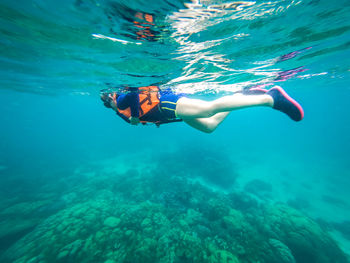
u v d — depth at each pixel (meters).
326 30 5.36
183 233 7.54
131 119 2.52
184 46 5.34
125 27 4.27
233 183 18.56
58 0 3.41
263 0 3.57
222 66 7.66
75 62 7.31
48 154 33.31
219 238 7.44
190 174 19.64
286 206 9.46
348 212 13.62
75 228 7.12
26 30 4.84
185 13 3.74
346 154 37.03
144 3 3.37
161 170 19.80
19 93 22.52
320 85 20.91
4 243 7.76
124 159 29.50
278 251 6.62
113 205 9.94
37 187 16.11
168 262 5.98
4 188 15.73
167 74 7.76
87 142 49.09
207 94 15.67
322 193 17.39
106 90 12.51
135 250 6.26
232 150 35.72
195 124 2.39
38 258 5.73
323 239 7.27
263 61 7.59
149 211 9.48
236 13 3.91
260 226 8.61
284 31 5.10
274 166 26.72
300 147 47.16
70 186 16.20
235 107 1.90
